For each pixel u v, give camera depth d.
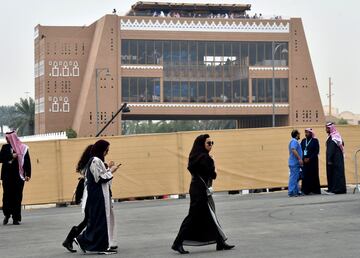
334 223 15.84
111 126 90.94
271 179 27.08
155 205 23.73
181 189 26.66
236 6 97.56
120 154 26.42
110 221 12.76
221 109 94.12
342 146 24.23
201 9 97.25
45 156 26.14
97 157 12.88
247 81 94.62
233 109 94.31
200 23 93.69
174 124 168.50
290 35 95.12
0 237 15.89
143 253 12.49
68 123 96.38
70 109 96.31
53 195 26.11
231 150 26.97
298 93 95.19
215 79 94.06
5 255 12.97
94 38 95.56
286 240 13.38
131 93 91.94
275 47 95.12
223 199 24.48
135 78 92.06
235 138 26.98
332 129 24.23
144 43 92.56
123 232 15.91
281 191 27.14
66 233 16.45
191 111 93.50
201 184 12.36
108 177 12.74
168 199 26.52
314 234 14.10
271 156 27.12
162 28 92.62
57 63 96.31
